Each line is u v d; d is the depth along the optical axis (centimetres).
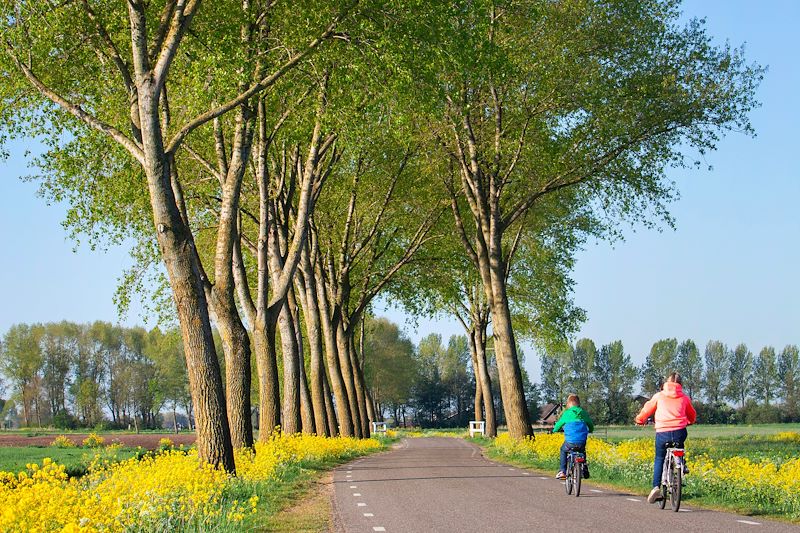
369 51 2184
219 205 3572
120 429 14250
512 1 3172
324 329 5031
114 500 1245
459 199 4941
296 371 3809
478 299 6656
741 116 3491
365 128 2566
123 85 2378
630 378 16900
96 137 2444
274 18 2403
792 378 15738
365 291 5369
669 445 1510
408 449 4888
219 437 1959
